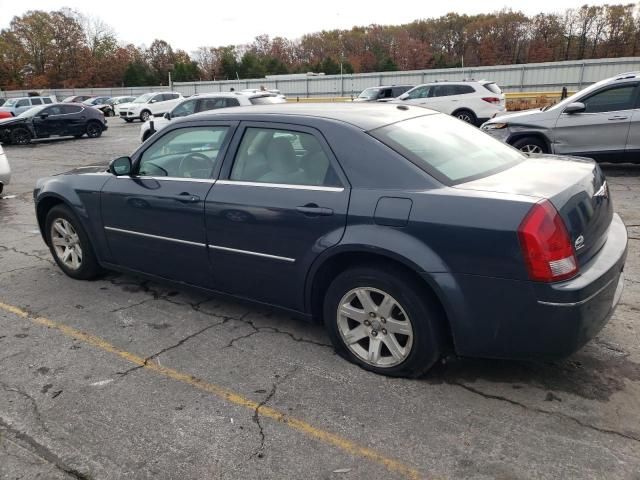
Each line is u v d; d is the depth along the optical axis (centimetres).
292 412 279
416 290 281
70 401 295
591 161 341
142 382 312
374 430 262
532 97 2662
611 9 7281
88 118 2080
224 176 354
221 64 8419
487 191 268
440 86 1816
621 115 811
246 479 233
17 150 1717
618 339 338
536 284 248
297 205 311
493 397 284
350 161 301
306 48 10062
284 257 323
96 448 256
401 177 285
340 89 3688
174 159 387
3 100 4956
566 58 7569
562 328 251
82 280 484
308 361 329
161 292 451
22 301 441
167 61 9144
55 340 369
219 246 354
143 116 3089
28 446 259
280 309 346
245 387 304
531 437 251
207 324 386
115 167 405
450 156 309
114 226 422
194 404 289
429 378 303
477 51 8256
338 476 233
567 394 284
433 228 267
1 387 311
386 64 7194
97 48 8656
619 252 284
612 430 254
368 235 284
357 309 309
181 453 251
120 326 388
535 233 246
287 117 335
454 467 235
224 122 363
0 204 862
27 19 8081
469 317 267
